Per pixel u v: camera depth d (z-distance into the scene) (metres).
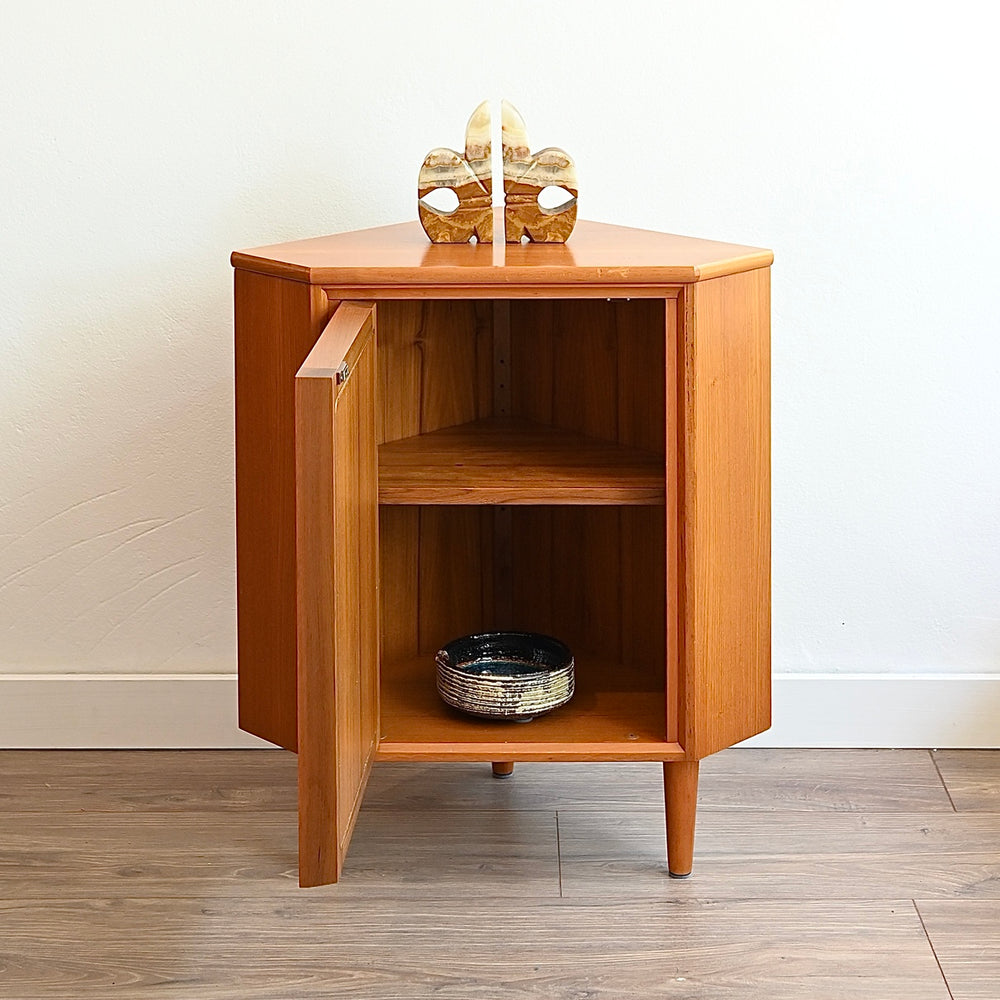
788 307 1.78
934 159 1.73
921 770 1.80
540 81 1.73
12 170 1.75
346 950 1.40
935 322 1.77
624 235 1.58
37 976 1.35
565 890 1.51
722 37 1.72
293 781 1.78
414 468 1.50
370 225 1.78
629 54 1.73
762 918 1.45
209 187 1.76
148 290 1.79
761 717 1.52
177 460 1.83
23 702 1.87
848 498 1.82
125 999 1.32
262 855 1.59
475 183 1.50
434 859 1.58
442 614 1.74
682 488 1.39
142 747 1.88
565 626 1.75
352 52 1.73
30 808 1.70
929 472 1.81
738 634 1.47
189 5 1.72
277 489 1.43
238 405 1.46
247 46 1.73
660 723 1.51
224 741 1.88
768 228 1.76
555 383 1.67
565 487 1.42
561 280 1.33
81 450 1.83
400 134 1.75
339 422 1.12
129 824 1.66
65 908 1.47
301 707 1.11
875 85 1.72
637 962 1.38
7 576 1.86
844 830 1.64
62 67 1.73
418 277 1.33
